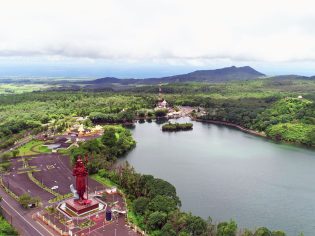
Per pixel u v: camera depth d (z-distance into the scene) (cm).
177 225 18738
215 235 18488
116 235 19238
